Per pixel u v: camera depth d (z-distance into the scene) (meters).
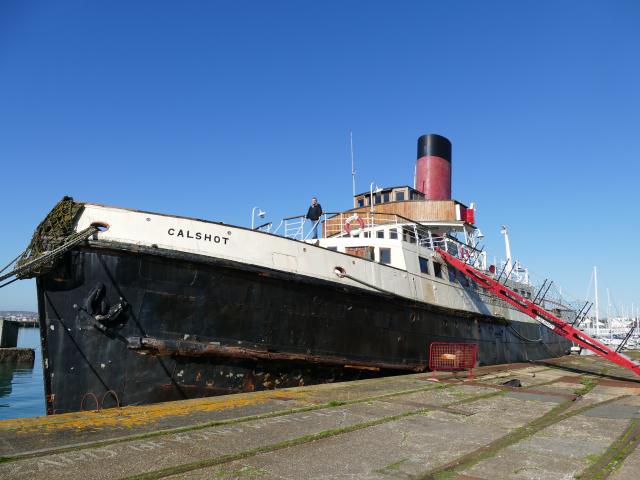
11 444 5.63
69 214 10.16
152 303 10.65
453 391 10.88
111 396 10.34
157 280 10.69
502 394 10.66
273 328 12.10
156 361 10.71
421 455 5.64
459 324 18.27
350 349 13.58
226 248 11.52
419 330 15.90
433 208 21.08
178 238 10.99
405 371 15.18
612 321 68.75
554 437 6.66
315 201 17.06
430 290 16.81
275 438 6.16
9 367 33.91
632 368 15.29
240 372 11.68
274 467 5.05
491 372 15.99
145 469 4.85
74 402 10.08
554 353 30.19
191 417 7.27
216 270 11.30
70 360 10.09
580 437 6.67
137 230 10.62
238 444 5.84
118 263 10.38
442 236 19.39
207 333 11.20
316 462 5.26
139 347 10.44
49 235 10.00
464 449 5.93
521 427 7.28
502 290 17.59
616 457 5.69
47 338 9.99
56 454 5.29
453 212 21.08
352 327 13.66
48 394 9.95
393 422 7.35
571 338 16.62
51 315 10.02
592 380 14.63
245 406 8.27
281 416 7.50
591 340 16.34
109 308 10.28
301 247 12.80
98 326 10.16
